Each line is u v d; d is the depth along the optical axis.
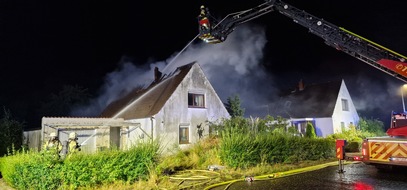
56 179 7.17
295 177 9.22
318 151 13.53
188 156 12.77
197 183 8.48
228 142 10.82
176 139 17.83
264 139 11.58
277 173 9.73
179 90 18.59
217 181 8.70
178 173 10.00
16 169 7.94
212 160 11.44
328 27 9.71
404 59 8.34
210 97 20.09
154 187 7.89
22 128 15.50
